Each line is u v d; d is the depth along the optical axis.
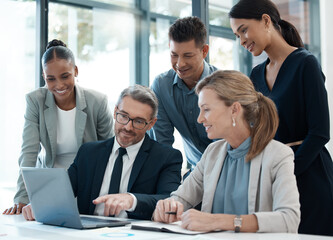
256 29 1.92
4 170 3.71
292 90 1.87
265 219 1.25
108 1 4.59
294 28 2.01
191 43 2.12
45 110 2.28
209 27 3.34
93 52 4.47
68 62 2.15
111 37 4.60
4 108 3.74
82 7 4.39
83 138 2.34
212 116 1.49
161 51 4.81
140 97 1.83
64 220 1.38
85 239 1.12
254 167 1.45
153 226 1.34
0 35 3.73
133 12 4.73
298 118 1.88
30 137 2.26
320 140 1.77
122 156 1.89
